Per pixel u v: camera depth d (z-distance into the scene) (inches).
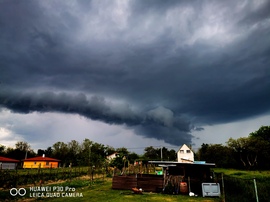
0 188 797.2
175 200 636.7
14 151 3292.3
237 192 672.4
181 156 2472.9
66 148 3432.6
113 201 600.4
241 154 2559.1
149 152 3964.1
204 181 781.3
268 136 3142.2
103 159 1781.5
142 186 808.9
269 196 602.9
